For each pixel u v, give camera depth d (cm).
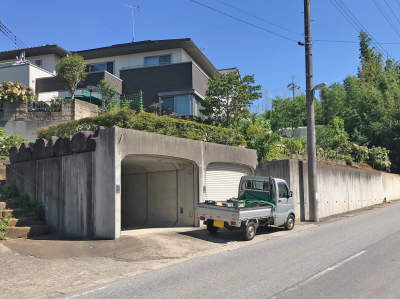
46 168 1397
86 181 1243
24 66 2505
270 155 2078
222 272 812
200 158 1529
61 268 861
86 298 645
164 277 783
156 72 2577
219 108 2225
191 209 1526
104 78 2456
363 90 4197
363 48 5550
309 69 1909
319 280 728
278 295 636
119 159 1195
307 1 1914
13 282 746
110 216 1177
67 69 2222
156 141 1334
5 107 2031
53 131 1591
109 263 926
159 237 1230
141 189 1711
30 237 1224
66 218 1293
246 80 2238
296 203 1912
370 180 2883
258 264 882
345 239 1230
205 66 3259
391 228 1462
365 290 660
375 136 3897
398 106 3934
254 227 1306
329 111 4575
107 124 1372
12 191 1485
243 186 1524
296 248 1088
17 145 1800
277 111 3800
